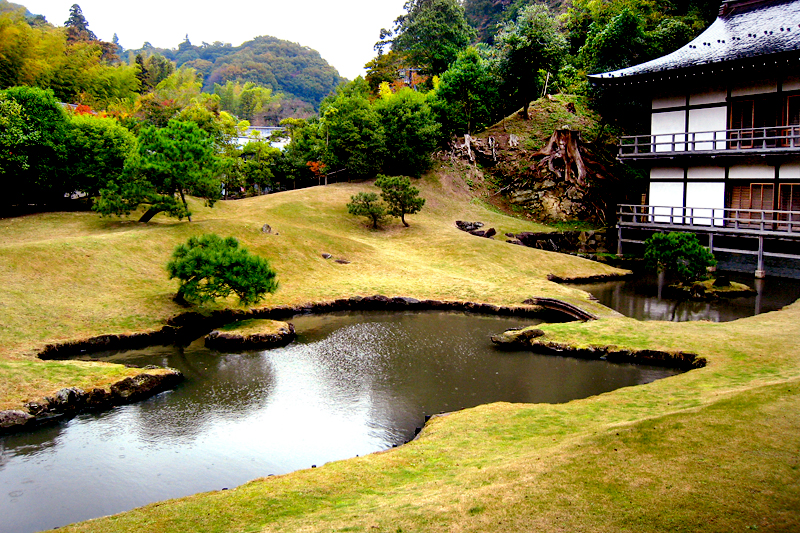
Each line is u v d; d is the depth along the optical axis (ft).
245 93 410.31
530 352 84.07
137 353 84.28
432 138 207.92
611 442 41.09
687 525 30.27
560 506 33.12
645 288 124.47
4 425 58.54
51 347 79.92
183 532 34.88
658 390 59.98
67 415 62.64
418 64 288.30
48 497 46.78
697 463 36.65
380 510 35.09
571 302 104.63
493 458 43.88
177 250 96.78
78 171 144.05
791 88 117.80
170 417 62.69
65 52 236.43
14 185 139.23
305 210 171.01
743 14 141.49
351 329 98.12
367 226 169.17
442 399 66.64
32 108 138.31
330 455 54.24
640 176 176.24
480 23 423.64
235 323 93.97
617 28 179.73
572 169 193.57
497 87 228.63
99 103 223.51
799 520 29.89
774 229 122.01
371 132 202.08
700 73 124.77
